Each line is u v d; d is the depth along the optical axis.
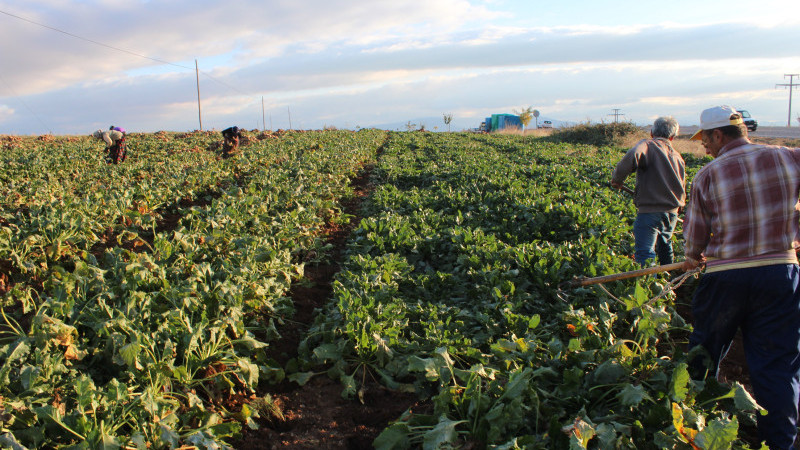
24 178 14.52
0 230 6.59
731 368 4.62
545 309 5.42
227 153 19.81
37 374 3.30
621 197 11.62
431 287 6.26
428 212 9.91
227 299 4.64
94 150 23.08
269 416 3.84
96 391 3.24
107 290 4.59
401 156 21.59
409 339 4.93
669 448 2.83
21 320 5.01
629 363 3.62
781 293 3.17
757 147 3.28
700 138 3.73
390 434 3.29
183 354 3.97
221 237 6.98
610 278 4.46
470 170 15.87
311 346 4.86
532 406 3.34
